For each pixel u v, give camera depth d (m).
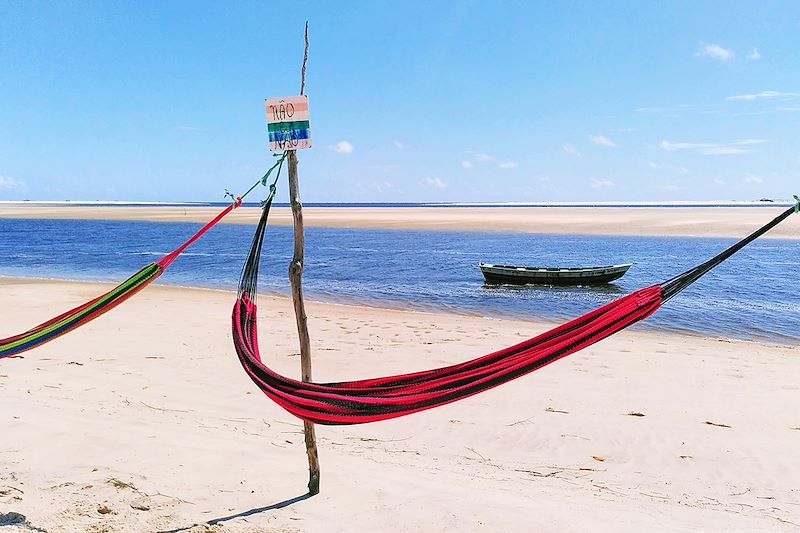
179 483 4.92
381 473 5.57
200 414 7.42
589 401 8.47
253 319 4.83
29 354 10.45
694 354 11.78
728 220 60.12
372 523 4.38
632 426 7.49
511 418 7.74
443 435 7.13
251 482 5.06
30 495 4.47
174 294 20.41
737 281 23.95
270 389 4.20
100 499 4.48
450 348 11.98
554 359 4.09
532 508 4.82
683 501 5.38
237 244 44.38
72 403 7.41
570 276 23.70
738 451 6.71
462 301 20.22
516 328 14.73
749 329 15.11
